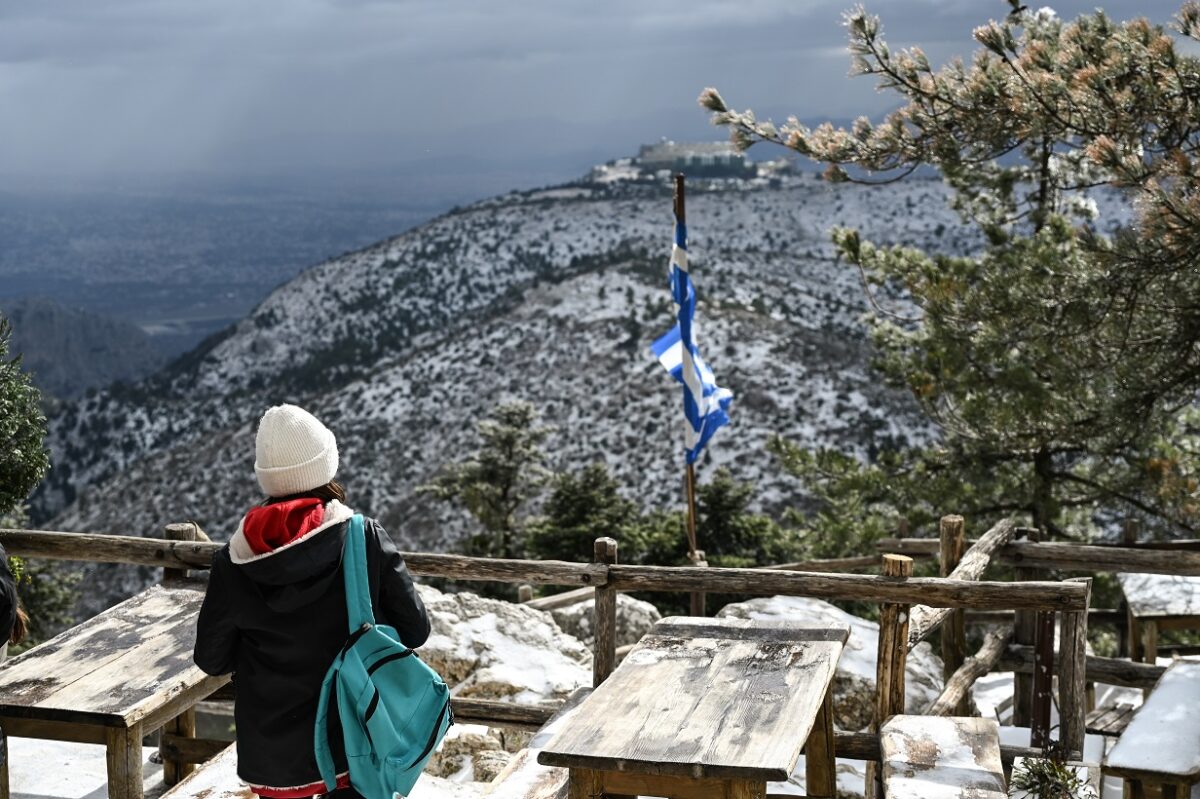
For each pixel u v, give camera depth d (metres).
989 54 10.82
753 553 27.50
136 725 4.02
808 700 3.61
